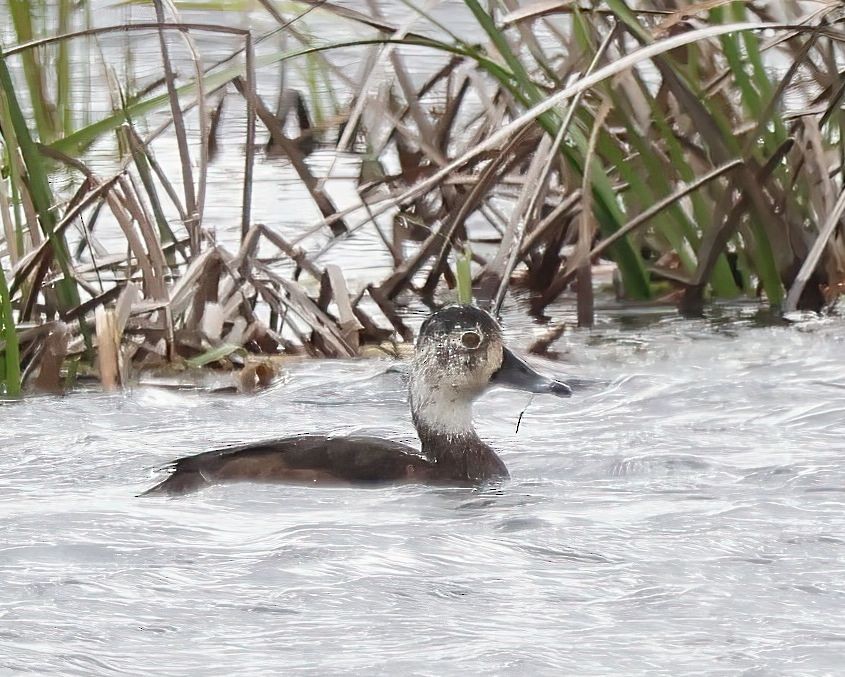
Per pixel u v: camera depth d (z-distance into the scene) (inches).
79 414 490.9
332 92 895.1
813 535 346.0
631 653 275.7
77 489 392.5
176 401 511.2
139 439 455.8
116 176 586.6
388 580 314.5
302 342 587.5
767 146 650.8
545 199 719.7
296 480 395.5
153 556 329.4
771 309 653.3
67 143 593.3
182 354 567.2
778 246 655.1
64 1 719.1
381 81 842.8
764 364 551.2
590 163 632.4
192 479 392.5
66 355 546.9
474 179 697.0
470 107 872.9
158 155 882.1
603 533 350.0
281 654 275.6
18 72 896.3
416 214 733.3
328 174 724.7
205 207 787.4
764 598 304.8
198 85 593.9
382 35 735.1
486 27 606.2
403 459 409.1
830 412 477.1
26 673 266.1
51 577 315.6
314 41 892.0
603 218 658.8
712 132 647.1
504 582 314.5
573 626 289.6
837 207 625.0
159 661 272.2
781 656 274.8
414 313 657.6
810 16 617.0
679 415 482.0
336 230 750.5
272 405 506.3
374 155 800.9
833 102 625.9
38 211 572.1
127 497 383.6
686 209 696.4
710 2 581.0
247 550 334.3
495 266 663.1
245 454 402.0
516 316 655.8
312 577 316.2
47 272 586.6
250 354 577.9
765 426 463.2
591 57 639.8
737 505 373.4
